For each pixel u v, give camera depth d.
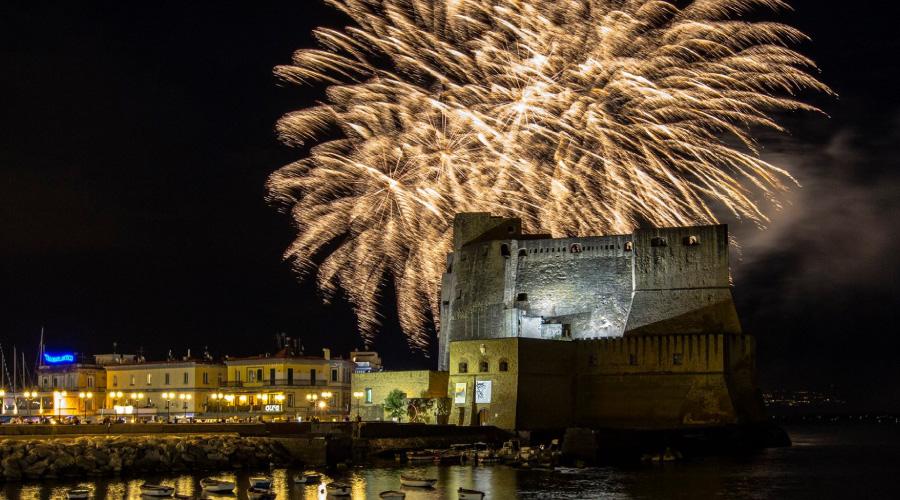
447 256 172.00
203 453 116.12
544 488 101.56
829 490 103.88
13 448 108.31
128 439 115.12
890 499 98.31
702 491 100.75
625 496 96.88
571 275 153.62
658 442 132.50
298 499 94.44
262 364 172.75
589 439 125.19
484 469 117.19
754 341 144.50
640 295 148.50
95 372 185.25
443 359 167.62
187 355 198.75
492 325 157.00
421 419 143.50
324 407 173.00
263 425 124.94
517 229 164.50
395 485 102.94
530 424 139.12
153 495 94.50
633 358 143.00
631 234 151.12
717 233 146.25
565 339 149.00
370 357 191.25
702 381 140.00
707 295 145.75
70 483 104.75
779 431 154.12
